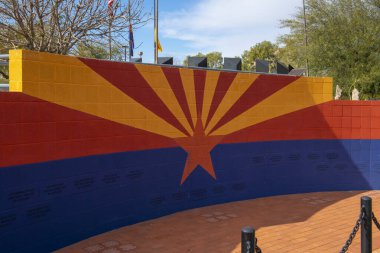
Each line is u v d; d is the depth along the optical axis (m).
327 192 10.20
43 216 5.91
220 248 6.35
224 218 7.88
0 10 10.68
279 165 9.71
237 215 8.09
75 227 6.43
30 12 10.92
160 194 7.86
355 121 10.38
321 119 10.16
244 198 9.24
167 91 7.91
